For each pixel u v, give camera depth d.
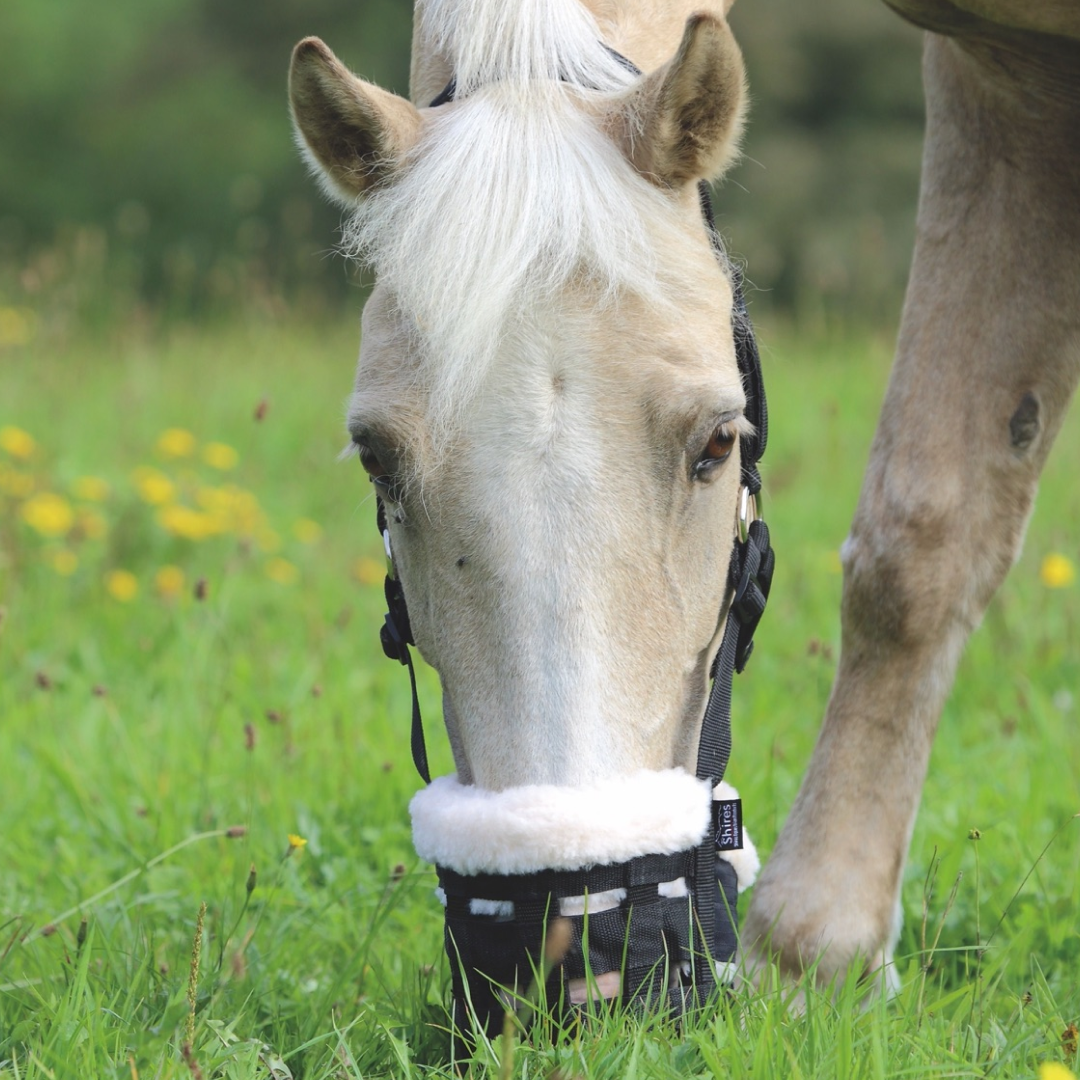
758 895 4.55
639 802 3.15
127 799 6.23
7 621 8.17
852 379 15.38
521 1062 3.42
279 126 43.25
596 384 3.27
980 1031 3.87
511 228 3.28
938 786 6.11
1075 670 7.38
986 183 4.62
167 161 41.84
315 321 18.88
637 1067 3.35
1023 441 4.66
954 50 4.51
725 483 3.59
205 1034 3.81
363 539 10.72
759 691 7.11
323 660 7.80
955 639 4.72
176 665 7.80
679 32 4.54
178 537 9.97
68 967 4.30
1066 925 4.78
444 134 3.51
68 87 43.22
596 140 3.49
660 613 3.30
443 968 4.45
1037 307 4.61
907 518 4.64
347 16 44.41
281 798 5.99
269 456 12.95
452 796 3.32
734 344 3.91
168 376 15.30
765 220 33.94
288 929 4.99
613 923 3.18
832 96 37.53
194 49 45.34
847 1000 3.85
